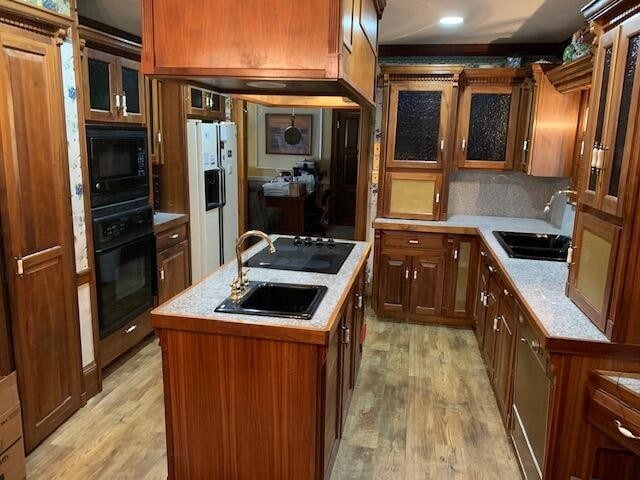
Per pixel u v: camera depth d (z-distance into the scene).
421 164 4.22
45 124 2.44
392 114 4.18
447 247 4.18
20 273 2.33
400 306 4.38
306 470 1.95
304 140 8.48
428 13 3.26
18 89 2.26
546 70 3.60
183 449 2.04
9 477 2.08
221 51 1.80
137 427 2.73
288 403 1.91
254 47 1.78
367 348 3.84
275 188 7.42
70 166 2.68
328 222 8.63
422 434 2.72
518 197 4.53
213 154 4.56
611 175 1.90
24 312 2.38
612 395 1.77
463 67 3.97
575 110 3.59
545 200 4.46
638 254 1.77
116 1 3.01
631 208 1.75
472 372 3.46
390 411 2.95
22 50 2.27
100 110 3.01
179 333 1.94
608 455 1.93
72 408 2.80
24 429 2.44
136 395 3.06
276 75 1.78
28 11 2.23
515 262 3.00
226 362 1.92
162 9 1.81
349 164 8.57
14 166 2.26
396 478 2.37
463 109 4.14
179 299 2.12
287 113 8.43
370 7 2.47
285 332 1.83
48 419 2.60
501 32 3.78
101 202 3.07
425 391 3.19
